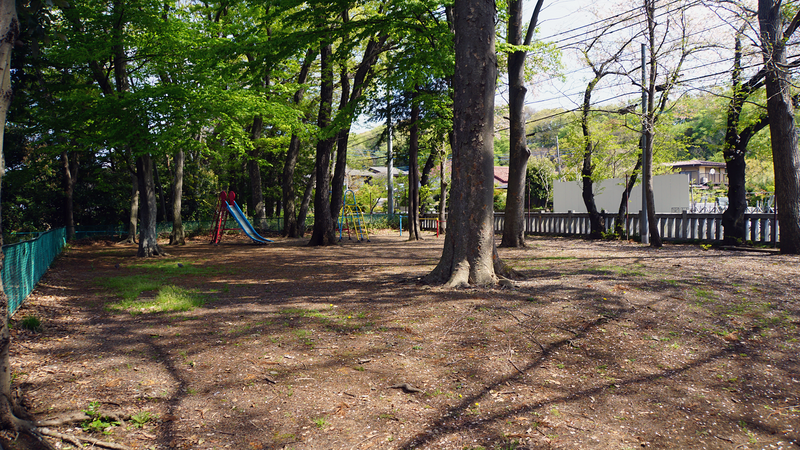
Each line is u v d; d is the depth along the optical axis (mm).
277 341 4973
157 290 8445
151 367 4238
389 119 24031
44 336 5254
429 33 10797
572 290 6711
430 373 4090
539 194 41781
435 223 28938
